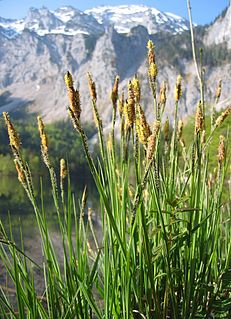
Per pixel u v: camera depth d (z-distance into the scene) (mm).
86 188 444
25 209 7172
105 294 419
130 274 419
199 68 469
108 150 453
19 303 418
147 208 514
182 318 458
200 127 454
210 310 487
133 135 407
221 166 520
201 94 463
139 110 375
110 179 452
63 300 449
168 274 438
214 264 538
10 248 425
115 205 449
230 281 501
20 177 416
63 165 422
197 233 496
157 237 494
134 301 459
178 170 554
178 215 539
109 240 441
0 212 6750
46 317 426
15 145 394
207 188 569
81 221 448
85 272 444
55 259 452
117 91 430
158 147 442
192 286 459
